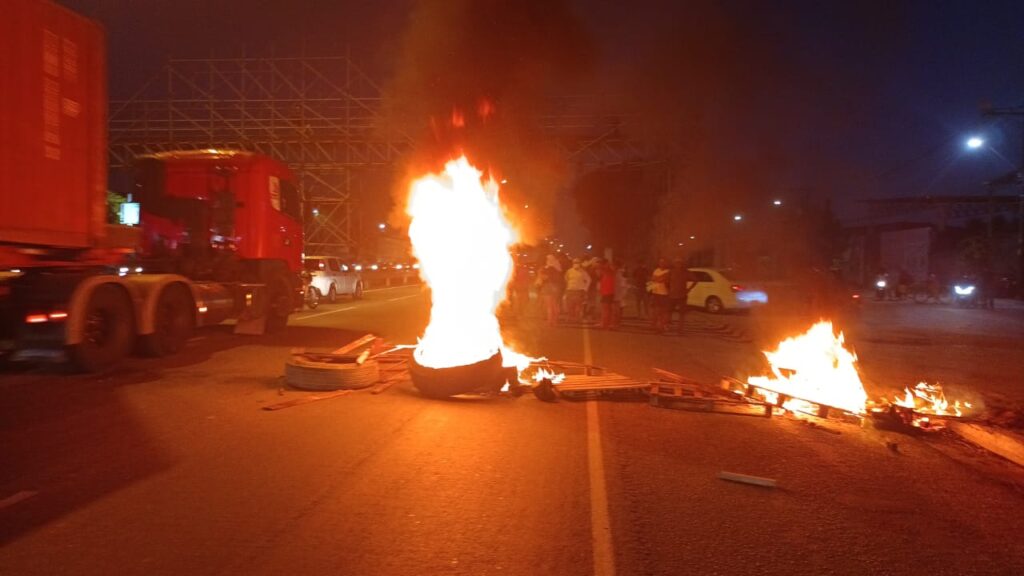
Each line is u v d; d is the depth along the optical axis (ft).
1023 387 39.37
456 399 32.19
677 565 15.69
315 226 140.87
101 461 22.17
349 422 27.61
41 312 34.68
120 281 38.19
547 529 17.46
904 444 26.76
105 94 35.29
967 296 118.62
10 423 26.68
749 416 30.68
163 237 48.91
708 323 73.31
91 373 36.50
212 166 50.08
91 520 17.43
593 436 26.43
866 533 17.90
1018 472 23.65
